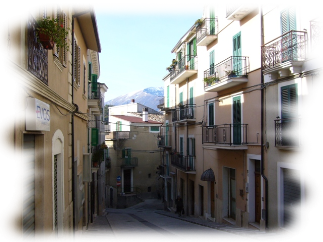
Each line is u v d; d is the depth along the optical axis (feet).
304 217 35.29
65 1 29.55
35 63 18.26
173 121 85.40
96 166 60.54
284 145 38.45
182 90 85.10
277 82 40.52
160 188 137.18
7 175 13.94
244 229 45.52
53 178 23.34
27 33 16.94
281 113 39.68
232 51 53.36
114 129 144.46
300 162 36.17
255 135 46.09
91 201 61.62
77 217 37.68
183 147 83.66
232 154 53.83
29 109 16.71
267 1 43.16
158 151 138.41
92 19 37.29
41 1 20.21
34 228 20.04
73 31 32.68
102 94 110.11
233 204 55.72
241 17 49.57
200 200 71.36
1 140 13.21
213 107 62.03
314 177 33.94
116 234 43.70
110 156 135.54
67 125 30.17
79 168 40.11
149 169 136.87
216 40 60.13
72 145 32.09
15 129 14.99
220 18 58.18
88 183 53.98
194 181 74.79
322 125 32.94
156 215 88.43
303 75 35.76
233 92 53.11
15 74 14.67
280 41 38.70
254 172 48.06
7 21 14.01
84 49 45.80
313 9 34.76
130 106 165.07
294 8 37.81
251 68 47.29
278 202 40.11
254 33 46.57
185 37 77.71
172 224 59.57
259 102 44.93
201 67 69.67
